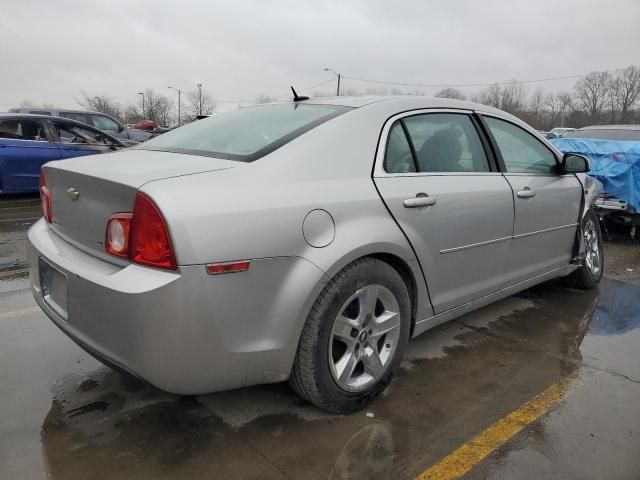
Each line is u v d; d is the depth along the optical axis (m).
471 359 3.32
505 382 3.03
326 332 2.37
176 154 2.62
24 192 9.21
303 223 2.26
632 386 3.02
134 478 2.16
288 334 2.24
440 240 2.89
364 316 2.53
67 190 2.46
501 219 3.32
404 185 2.72
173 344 2.01
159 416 2.60
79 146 9.52
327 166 2.47
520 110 77.25
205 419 2.58
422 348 3.46
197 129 3.12
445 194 2.91
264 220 2.15
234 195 2.14
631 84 73.81
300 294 2.23
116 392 2.81
